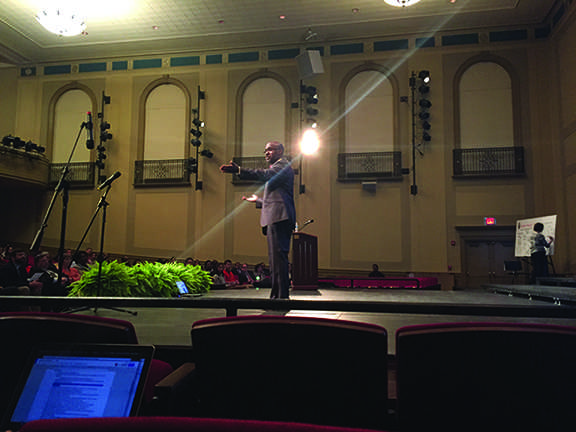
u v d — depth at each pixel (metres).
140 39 13.02
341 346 0.99
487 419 0.95
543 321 2.71
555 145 11.44
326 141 12.63
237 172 3.20
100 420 0.56
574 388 0.91
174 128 13.43
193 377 1.35
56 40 13.09
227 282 9.73
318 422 1.02
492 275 11.66
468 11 11.41
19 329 1.18
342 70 12.80
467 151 11.92
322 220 12.39
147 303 1.46
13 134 14.02
